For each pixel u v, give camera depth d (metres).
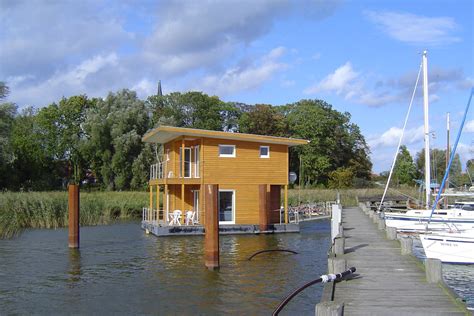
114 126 60.22
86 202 36.78
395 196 48.06
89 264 18.61
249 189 29.52
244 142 29.55
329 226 33.91
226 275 16.23
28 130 69.38
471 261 19.22
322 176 74.62
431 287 11.10
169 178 28.59
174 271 17.03
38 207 32.19
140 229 31.52
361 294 10.45
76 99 72.94
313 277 15.86
